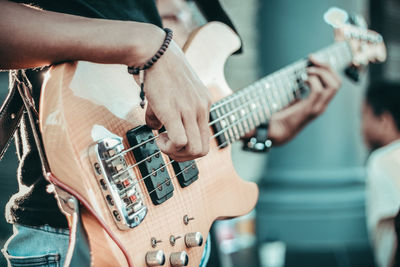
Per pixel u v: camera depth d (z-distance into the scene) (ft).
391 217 7.27
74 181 2.63
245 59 11.57
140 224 2.88
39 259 2.98
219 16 4.63
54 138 2.62
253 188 4.07
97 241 2.69
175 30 4.50
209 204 3.56
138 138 2.94
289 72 5.04
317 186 11.64
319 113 5.43
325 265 11.30
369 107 8.89
